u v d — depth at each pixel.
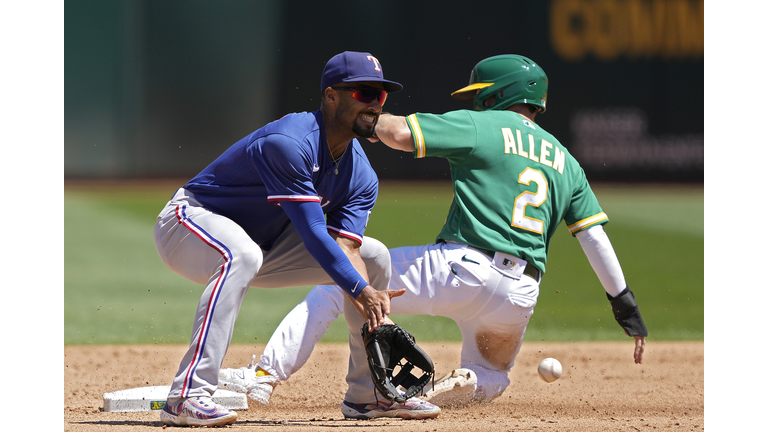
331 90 10.51
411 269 13.22
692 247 41.91
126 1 71.19
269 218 11.33
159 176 72.69
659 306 29.73
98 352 20.22
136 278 32.66
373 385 11.88
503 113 13.81
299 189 10.31
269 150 10.27
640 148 70.44
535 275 13.52
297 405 13.80
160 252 11.30
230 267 10.31
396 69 70.69
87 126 71.81
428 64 70.44
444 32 70.31
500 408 13.38
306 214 10.30
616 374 18.41
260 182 10.98
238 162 10.94
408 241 41.28
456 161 13.44
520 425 11.01
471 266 12.88
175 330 23.70
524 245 13.21
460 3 70.00
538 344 22.88
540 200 13.34
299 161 10.23
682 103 70.00
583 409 13.48
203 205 11.20
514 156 13.30
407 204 56.16
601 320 26.77
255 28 72.00
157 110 72.62
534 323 26.28
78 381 16.39
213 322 10.20
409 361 10.68
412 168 70.44
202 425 10.09
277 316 26.53
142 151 72.75
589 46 70.06
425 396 12.99
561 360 20.42
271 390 13.29
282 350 13.24
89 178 71.38
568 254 39.59
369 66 10.47
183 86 72.69
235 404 13.02
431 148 12.95
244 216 11.24
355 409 11.95
